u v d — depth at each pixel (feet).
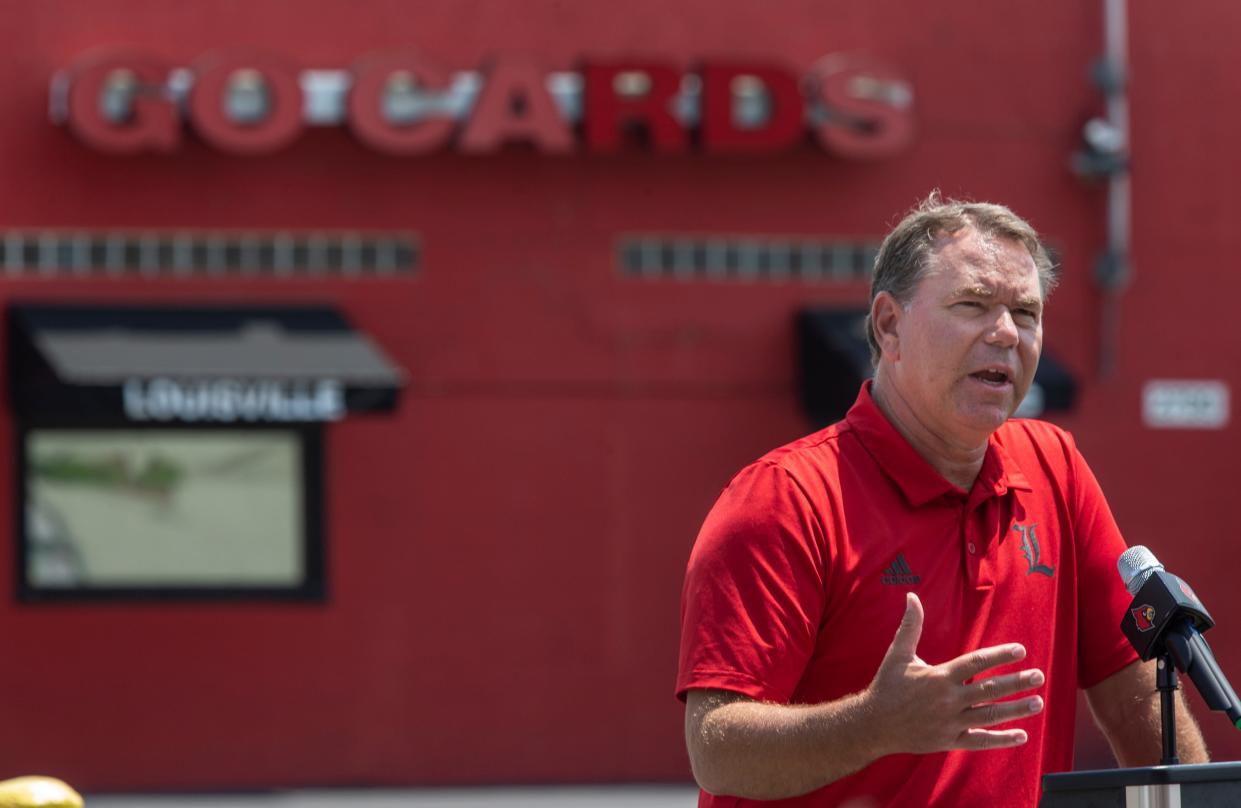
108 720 122.72
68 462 123.54
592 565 127.85
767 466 31.30
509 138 125.49
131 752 122.72
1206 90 136.77
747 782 28.86
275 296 125.39
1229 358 136.46
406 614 126.00
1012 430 34.01
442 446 126.82
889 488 31.53
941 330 31.07
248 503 125.39
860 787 30.60
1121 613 33.55
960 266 31.17
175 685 123.54
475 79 125.49
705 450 129.49
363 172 126.21
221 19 125.80
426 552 126.41
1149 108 136.05
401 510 126.31
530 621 127.13
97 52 123.54
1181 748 33.35
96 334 119.75
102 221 123.03
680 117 125.80
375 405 118.93
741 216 130.11
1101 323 135.03
